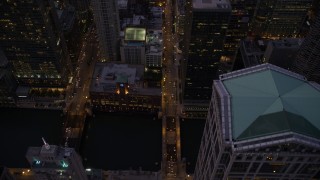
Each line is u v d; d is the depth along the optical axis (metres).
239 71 125.75
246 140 103.12
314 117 107.19
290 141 99.44
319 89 117.19
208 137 141.25
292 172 114.50
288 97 111.94
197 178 176.75
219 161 116.38
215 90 123.38
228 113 110.44
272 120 105.06
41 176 172.12
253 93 114.75
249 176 118.25
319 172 118.81
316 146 100.38
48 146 161.50
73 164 169.12
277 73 122.75
